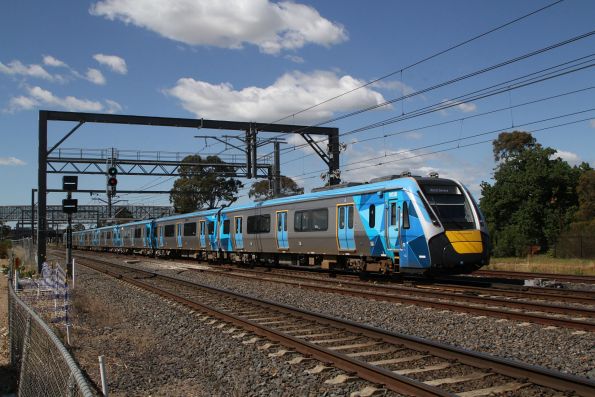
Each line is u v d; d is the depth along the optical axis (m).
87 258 43.91
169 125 32.03
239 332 10.58
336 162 33.75
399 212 17.70
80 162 34.16
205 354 9.27
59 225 99.69
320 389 6.85
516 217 47.50
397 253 18.09
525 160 49.34
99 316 13.33
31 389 7.19
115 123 31.25
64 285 12.93
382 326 10.95
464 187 17.77
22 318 8.74
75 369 4.71
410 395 6.34
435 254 16.58
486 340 9.30
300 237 23.36
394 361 7.75
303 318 11.64
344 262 21.44
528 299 14.08
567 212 46.25
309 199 22.89
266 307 13.38
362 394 6.49
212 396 6.99
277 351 8.88
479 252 16.89
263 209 26.66
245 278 21.75
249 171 32.81
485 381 6.70
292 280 20.42
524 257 40.41
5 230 109.25
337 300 14.77
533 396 6.13
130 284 20.97
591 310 11.03
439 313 12.00
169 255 42.34
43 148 30.56
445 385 6.59
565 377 6.21
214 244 32.47
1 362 10.23
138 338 10.82
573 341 8.92
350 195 20.36
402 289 15.90
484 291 15.48
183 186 59.59
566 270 24.95
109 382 7.66
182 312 13.55
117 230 56.44
